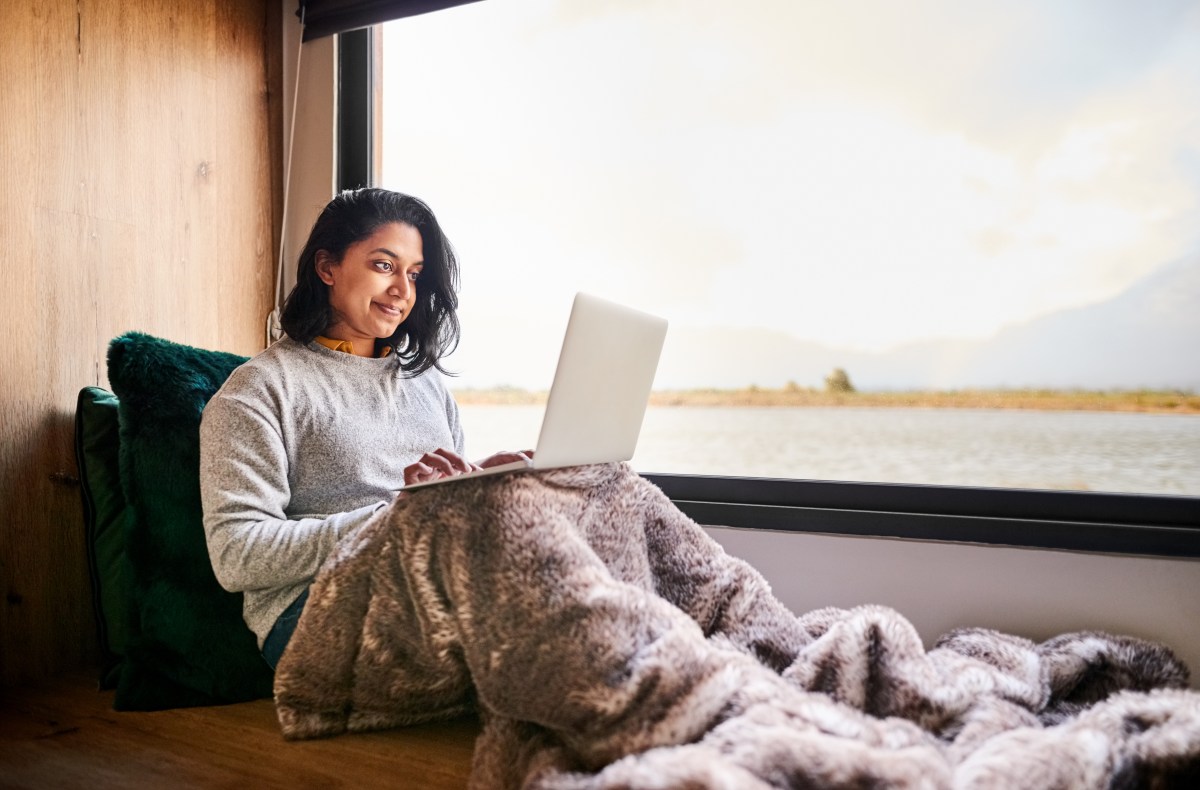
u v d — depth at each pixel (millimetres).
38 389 1441
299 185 2002
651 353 1142
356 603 1058
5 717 1250
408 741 1168
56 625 1476
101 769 1050
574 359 964
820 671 973
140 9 1648
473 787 922
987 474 9539
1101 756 789
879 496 1536
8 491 1393
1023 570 1393
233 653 1317
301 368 1341
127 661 1292
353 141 1980
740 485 1650
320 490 1302
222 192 1849
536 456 970
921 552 1460
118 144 1601
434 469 1149
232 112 1877
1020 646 1157
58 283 1479
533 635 879
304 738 1124
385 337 1491
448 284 1522
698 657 847
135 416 1326
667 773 701
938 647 1229
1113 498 1396
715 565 1172
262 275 1962
